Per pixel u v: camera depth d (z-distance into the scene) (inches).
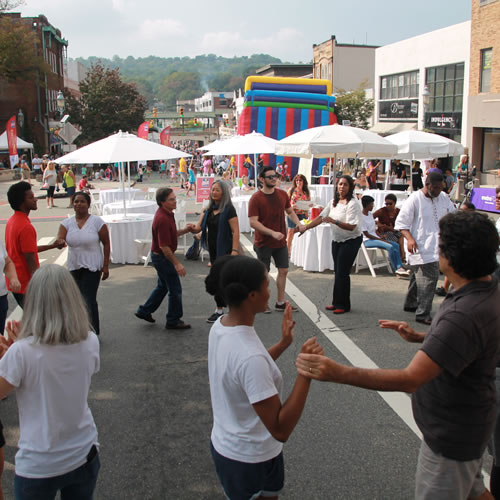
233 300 94.4
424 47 1298.0
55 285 99.9
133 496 142.3
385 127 1477.6
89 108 1991.9
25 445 100.0
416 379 88.2
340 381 87.0
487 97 1034.7
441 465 95.4
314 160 1043.9
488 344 90.8
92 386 207.9
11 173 1483.8
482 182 1087.6
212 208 270.2
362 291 337.4
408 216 260.8
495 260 92.4
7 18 1711.4
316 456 158.7
